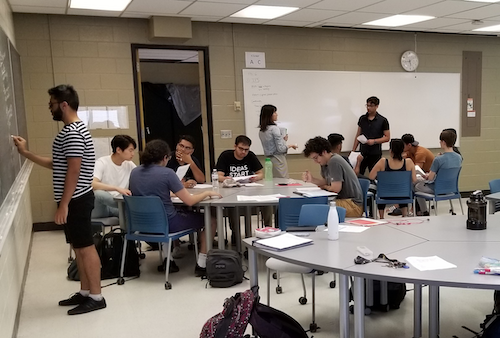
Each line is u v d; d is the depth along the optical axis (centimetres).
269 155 517
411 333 262
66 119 283
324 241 227
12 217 242
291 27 638
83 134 281
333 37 662
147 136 817
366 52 683
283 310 296
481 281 161
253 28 620
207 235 361
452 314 284
